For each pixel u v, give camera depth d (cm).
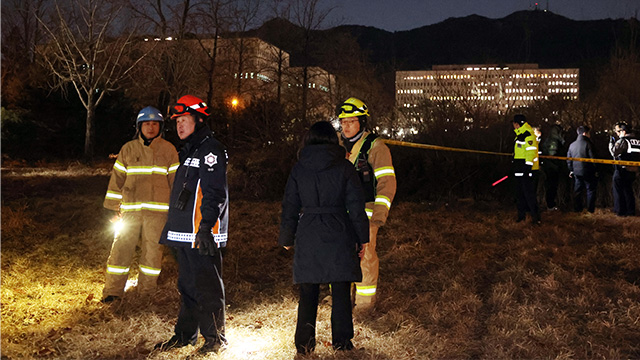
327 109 2866
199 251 411
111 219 584
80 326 476
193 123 442
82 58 2822
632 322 483
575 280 621
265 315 519
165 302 558
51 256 773
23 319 502
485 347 433
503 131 1534
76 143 3253
